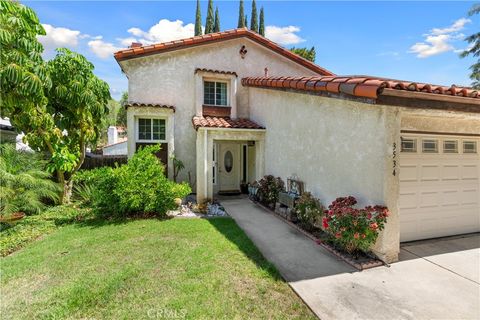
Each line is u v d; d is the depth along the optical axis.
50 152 10.57
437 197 6.52
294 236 6.79
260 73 13.77
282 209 8.61
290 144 8.70
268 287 4.27
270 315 3.58
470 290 4.17
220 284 4.34
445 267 4.97
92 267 5.00
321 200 7.03
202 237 6.60
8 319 3.53
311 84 6.52
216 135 10.41
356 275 4.68
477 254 5.57
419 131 6.07
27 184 8.28
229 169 13.62
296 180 8.20
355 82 5.01
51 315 3.58
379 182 5.16
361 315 3.55
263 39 13.43
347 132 6.07
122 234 6.85
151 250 5.77
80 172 11.01
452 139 6.64
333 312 3.61
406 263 5.14
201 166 10.30
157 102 12.12
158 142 11.95
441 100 4.95
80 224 7.94
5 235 7.18
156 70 12.10
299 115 8.15
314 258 5.42
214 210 9.55
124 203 8.21
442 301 3.87
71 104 9.91
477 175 7.00
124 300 3.90
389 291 4.15
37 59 8.59
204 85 12.58
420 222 6.34
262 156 10.88
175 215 8.97
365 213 5.04
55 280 4.56
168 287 4.24
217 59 12.95
